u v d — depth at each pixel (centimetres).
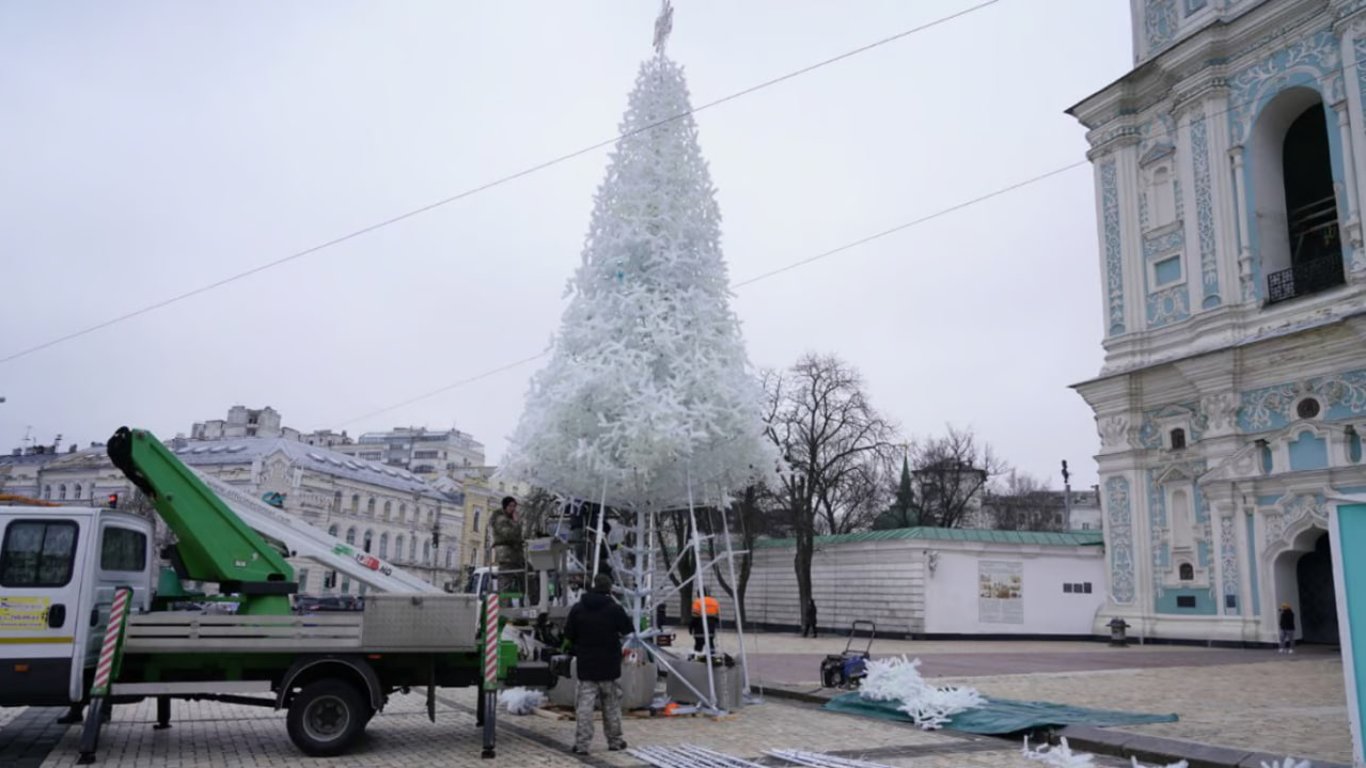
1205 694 1571
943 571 3819
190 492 1096
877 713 1327
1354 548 848
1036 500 8731
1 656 962
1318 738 1079
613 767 946
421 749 1038
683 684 1376
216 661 1006
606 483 1327
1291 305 3094
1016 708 1270
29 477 8831
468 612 1040
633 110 1446
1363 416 2836
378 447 12606
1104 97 3822
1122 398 3622
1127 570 3550
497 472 1435
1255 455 3112
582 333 1341
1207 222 3409
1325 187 3466
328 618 1012
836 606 4225
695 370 1333
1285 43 3231
